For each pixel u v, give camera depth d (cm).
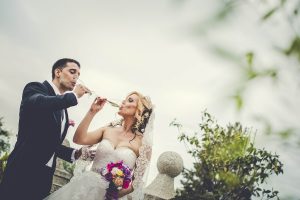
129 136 344
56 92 340
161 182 478
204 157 371
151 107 350
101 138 352
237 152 116
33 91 325
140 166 329
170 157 475
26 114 318
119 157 323
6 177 308
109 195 306
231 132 300
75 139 346
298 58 57
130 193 326
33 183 309
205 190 377
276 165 320
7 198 300
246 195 345
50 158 321
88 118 347
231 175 332
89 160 345
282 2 59
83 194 301
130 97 347
